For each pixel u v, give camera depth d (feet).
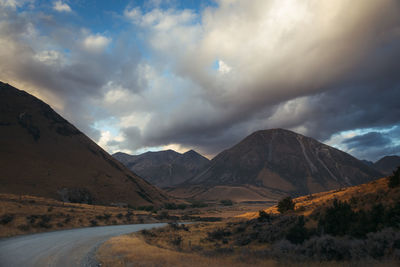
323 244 44.73
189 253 55.83
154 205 478.59
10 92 576.61
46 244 58.59
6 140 429.38
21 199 168.04
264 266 38.17
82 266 35.99
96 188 424.87
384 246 38.78
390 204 74.13
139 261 38.91
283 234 76.02
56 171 411.75
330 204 105.40
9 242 59.57
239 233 101.14
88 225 130.41
